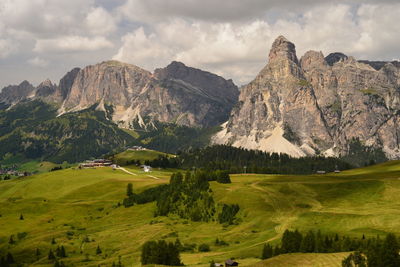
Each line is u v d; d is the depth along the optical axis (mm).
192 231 168125
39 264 143000
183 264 118625
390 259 94375
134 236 168125
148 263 119000
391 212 157500
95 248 158125
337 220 153750
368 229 138375
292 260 102625
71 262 141750
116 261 135625
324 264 98312
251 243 139500
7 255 150250
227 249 136375
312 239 118750
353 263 97062
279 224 160000
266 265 100188
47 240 172125
